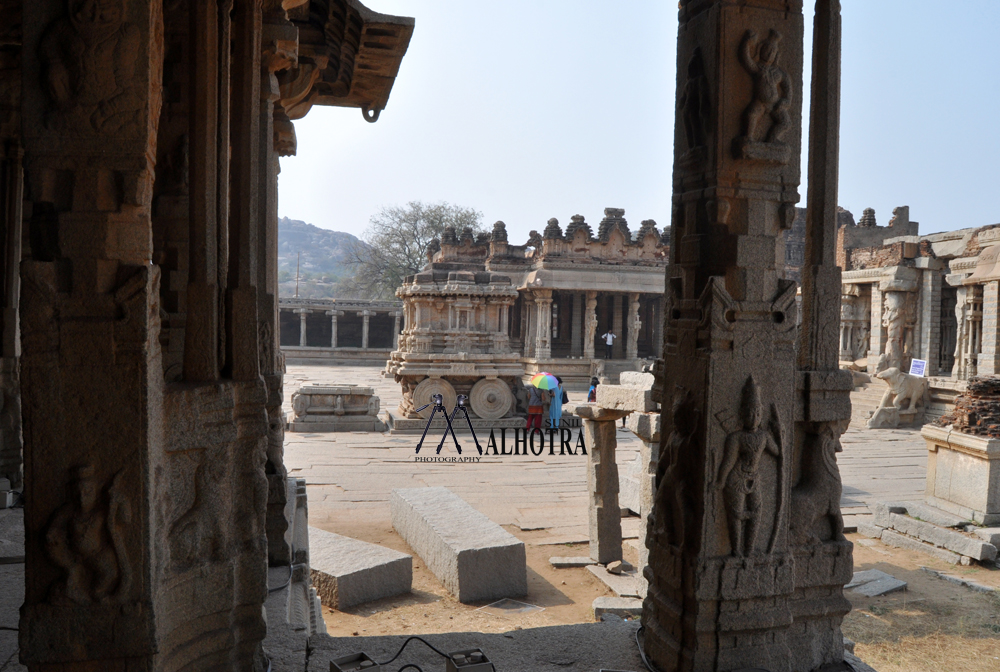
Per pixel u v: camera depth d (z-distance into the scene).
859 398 20.83
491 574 6.88
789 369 3.25
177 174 4.09
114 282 2.31
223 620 2.75
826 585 3.55
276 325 5.33
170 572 2.54
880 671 5.35
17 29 5.56
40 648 2.30
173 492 2.58
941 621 6.45
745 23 3.10
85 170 2.29
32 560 2.32
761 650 3.26
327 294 107.38
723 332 3.11
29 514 2.30
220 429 2.70
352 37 7.16
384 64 7.78
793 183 3.20
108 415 2.30
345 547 7.18
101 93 2.28
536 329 32.09
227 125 2.89
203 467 2.67
